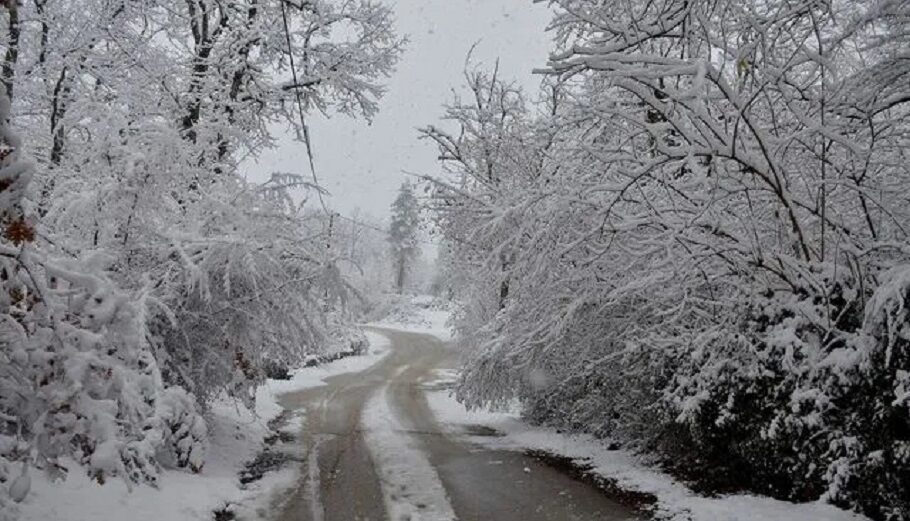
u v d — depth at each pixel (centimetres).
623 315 1115
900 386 639
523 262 1042
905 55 768
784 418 789
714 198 807
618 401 1192
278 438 1299
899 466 655
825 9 822
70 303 516
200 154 1083
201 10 1531
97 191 879
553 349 1237
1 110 458
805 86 869
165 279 959
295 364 1233
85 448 497
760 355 834
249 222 1015
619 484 940
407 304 6738
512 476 994
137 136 918
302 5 1686
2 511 582
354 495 871
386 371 2772
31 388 496
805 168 920
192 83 1327
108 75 1274
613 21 788
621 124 985
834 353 751
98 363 496
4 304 488
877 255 851
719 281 920
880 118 994
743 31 836
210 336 1056
